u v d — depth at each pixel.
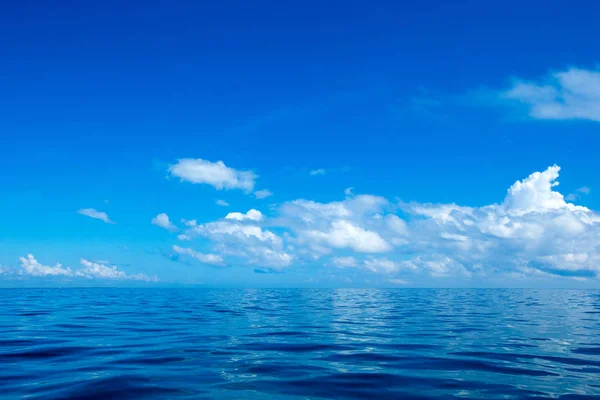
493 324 27.55
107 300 53.25
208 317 31.47
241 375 13.19
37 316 31.34
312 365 14.72
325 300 57.38
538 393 11.39
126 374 13.10
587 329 24.91
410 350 17.78
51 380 12.38
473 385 12.18
